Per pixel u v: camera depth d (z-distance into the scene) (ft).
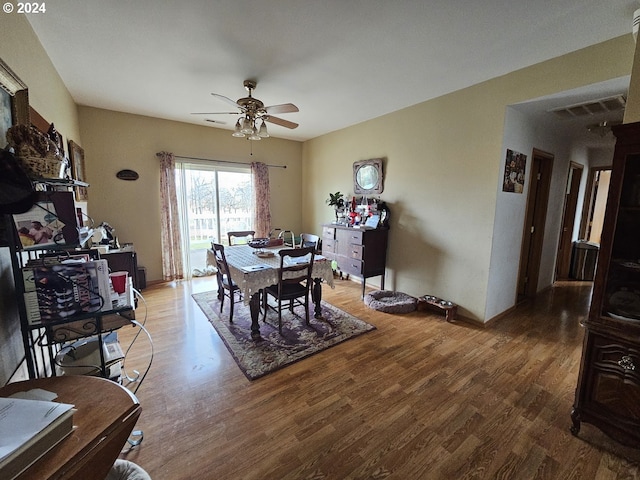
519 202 10.50
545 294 13.57
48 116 7.59
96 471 2.53
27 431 2.29
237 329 9.57
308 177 18.76
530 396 6.43
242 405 6.07
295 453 4.95
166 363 7.58
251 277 8.32
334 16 6.07
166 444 5.08
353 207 14.35
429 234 11.43
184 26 6.47
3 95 4.48
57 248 4.14
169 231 14.56
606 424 5.07
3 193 3.55
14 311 4.57
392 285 13.21
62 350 5.43
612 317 5.01
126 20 6.23
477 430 5.48
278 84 9.65
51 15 6.01
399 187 12.55
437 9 5.81
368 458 4.87
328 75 8.97
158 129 14.08
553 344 8.79
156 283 14.62
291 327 9.75
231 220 17.10
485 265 9.73
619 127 4.73
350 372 7.30
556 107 8.98
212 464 4.72
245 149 16.85
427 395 6.45
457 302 10.67
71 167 10.02
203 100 11.41
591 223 17.72
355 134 14.71
